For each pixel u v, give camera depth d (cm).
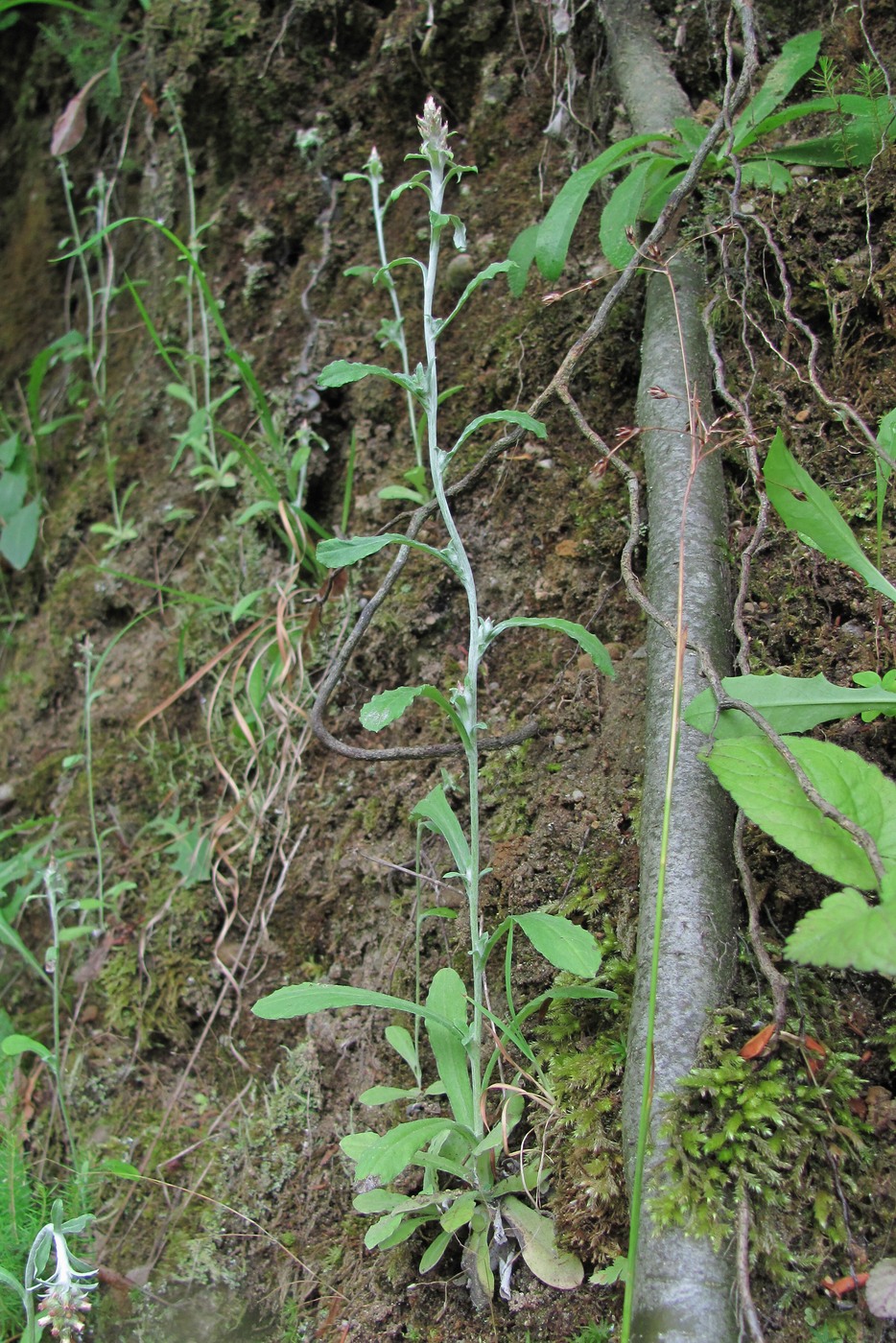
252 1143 172
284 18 253
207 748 220
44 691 258
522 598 188
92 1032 202
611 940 142
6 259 351
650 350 170
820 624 150
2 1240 163
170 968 197
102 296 306
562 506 189
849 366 167
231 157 268
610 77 207
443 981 139
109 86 296
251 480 237
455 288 222
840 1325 106
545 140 221
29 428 310
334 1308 146
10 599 287
